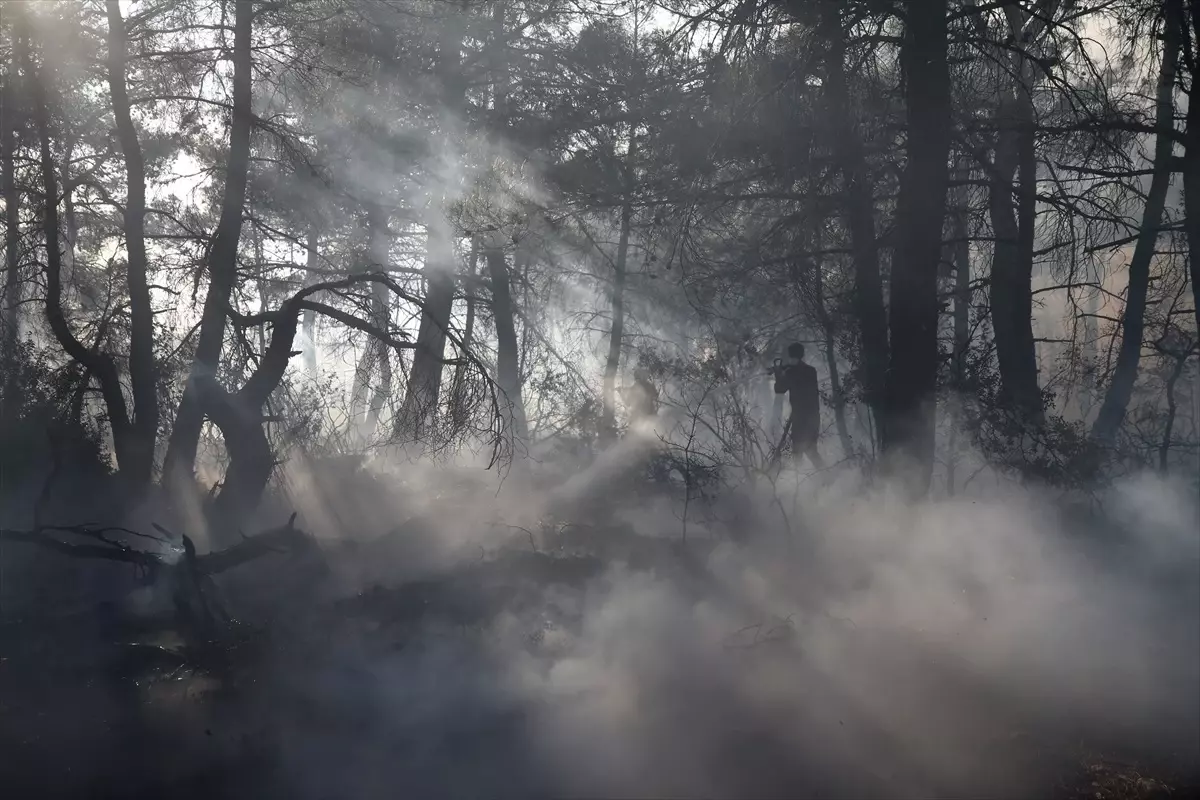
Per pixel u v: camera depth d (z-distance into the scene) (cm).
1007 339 1627
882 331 1550
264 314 1478
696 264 1516
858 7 1285
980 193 1541
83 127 1702
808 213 1413
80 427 1493
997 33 1320
